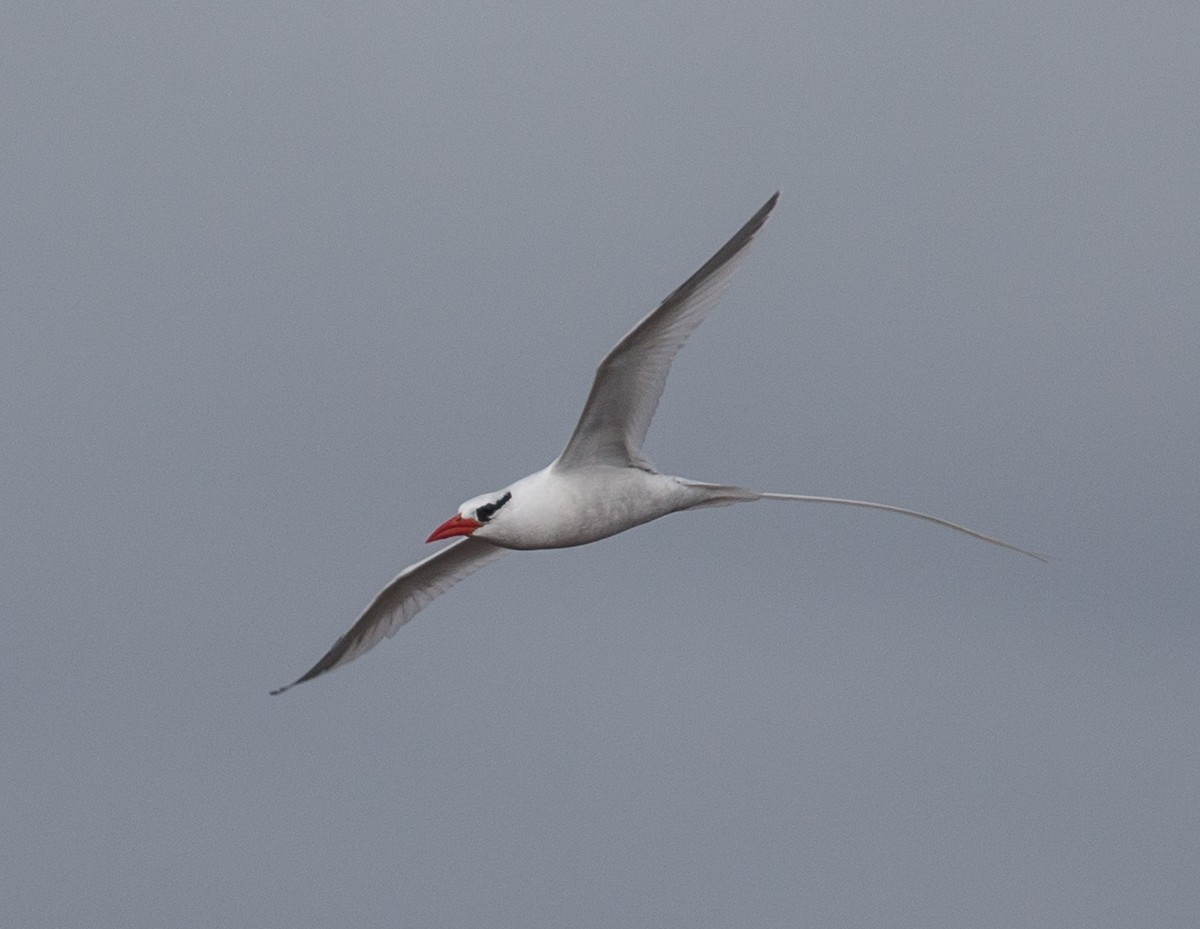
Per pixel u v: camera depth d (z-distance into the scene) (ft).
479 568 59.41
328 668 59.31
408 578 58.39
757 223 47.62
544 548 51.21
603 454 50.39
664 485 51.01
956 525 53.88
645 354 48.29
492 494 50.80
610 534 51.24
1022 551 54.08
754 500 52.54
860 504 53.57
